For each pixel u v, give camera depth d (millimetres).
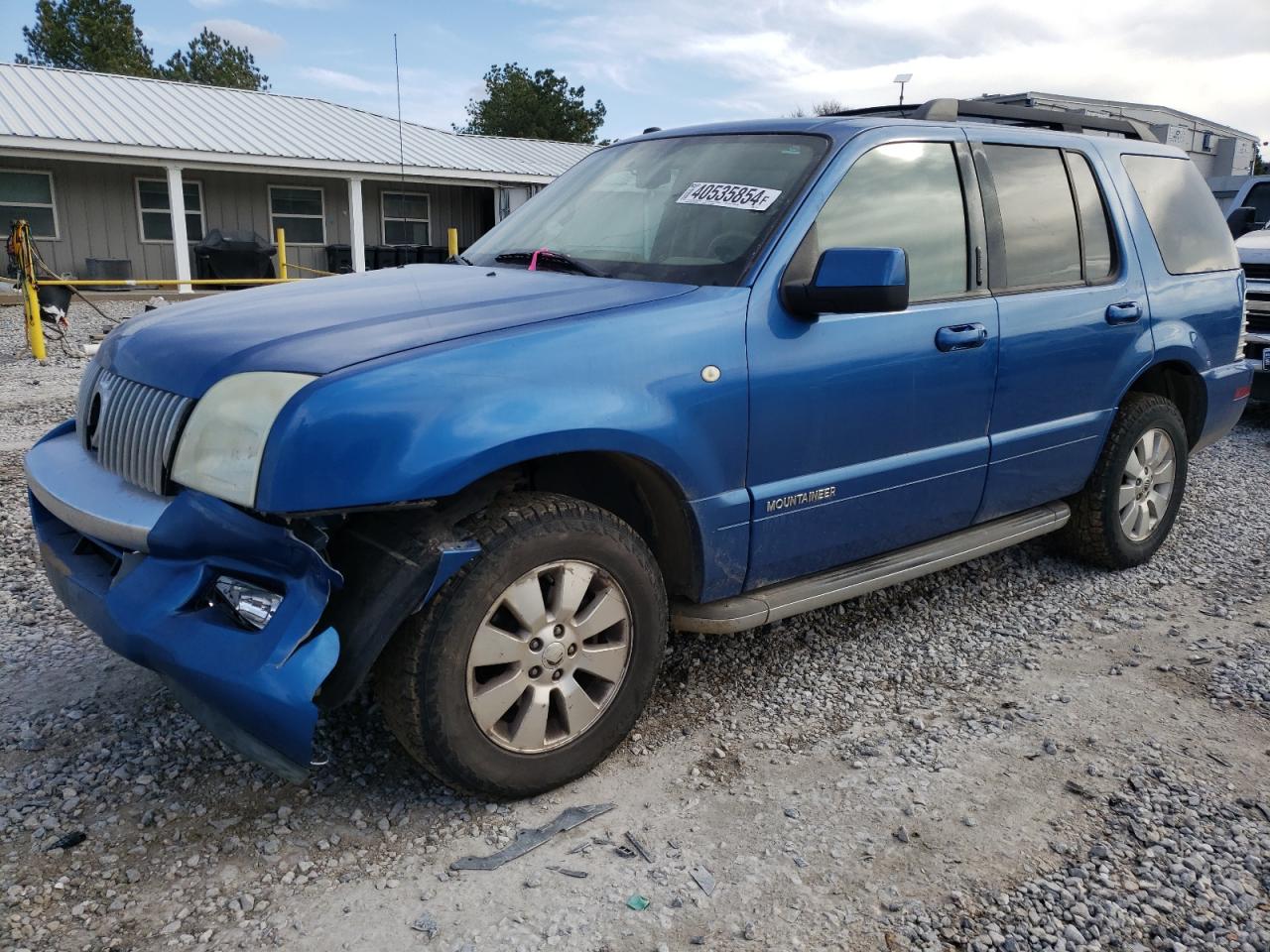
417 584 2451
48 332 13023
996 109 4203
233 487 2422
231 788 2844
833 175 3357
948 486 3750
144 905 2363
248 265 19641
